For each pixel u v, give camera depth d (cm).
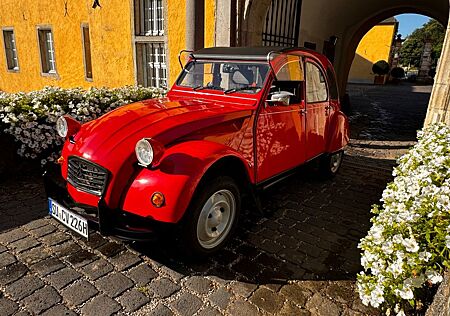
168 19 726
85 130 284
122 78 865
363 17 1102
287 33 768
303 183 490
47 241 299
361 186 483
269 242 318
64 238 305
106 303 227
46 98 463
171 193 229
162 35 757
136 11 780
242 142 304
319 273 271
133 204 239
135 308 224
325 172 488
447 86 393
